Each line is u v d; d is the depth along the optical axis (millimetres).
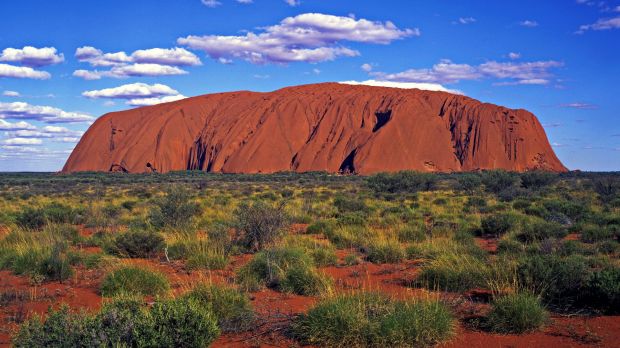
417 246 12430
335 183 68125
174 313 5477
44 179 89625
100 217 19984
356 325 5961
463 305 7566
